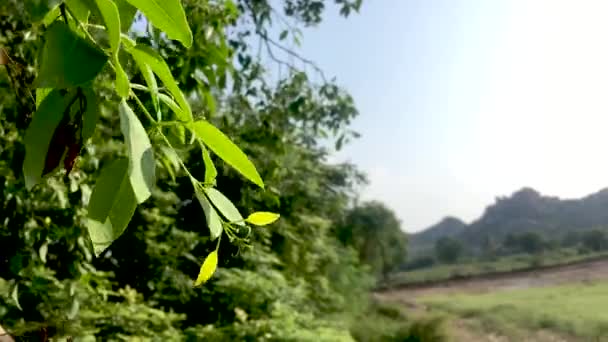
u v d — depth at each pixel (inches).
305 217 438.9
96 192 21.4
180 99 24.2
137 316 218.8
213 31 121.5
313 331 320.8
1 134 90.0
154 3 22.0
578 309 978.1
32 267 113.3
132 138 20.5
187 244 283.9
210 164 26.1
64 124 21.8
